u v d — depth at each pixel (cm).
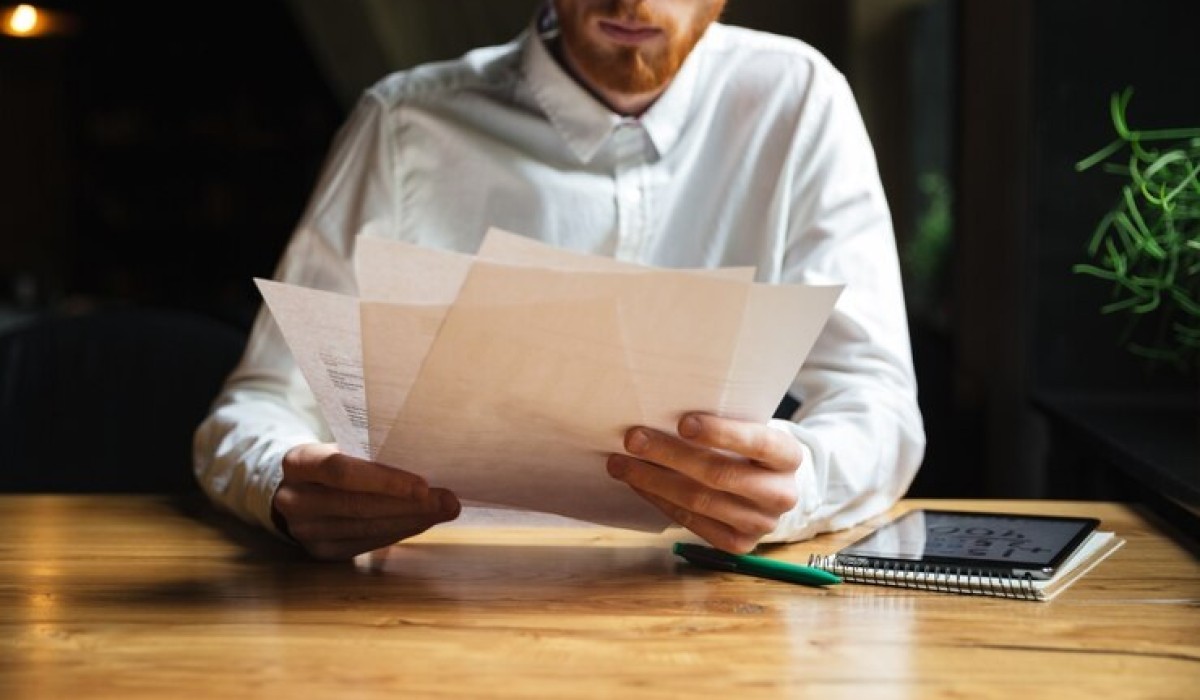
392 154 160
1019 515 127
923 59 373
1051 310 204
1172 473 131
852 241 154
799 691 84
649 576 112
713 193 162
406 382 102
